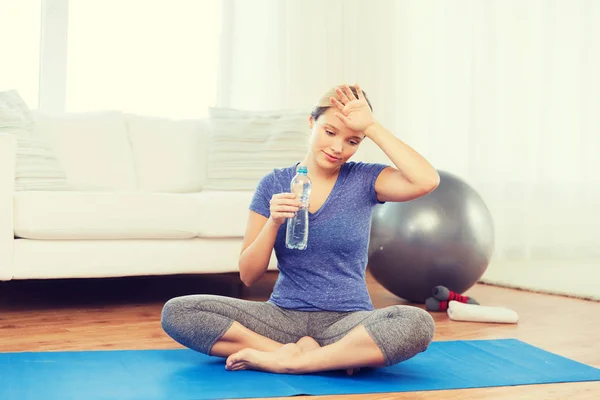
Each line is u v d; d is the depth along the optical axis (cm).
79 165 371
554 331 268
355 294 197
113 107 461
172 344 231
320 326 197
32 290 347
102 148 379
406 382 188
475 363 211
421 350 183
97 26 454
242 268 203
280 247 201
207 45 486
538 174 489
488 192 491
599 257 499
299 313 198
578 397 179
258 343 194
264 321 197
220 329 193
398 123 522
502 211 490
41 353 213
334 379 188
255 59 496
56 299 321
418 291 312
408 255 301
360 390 178
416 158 193
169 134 401
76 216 288
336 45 514
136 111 467
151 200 300
